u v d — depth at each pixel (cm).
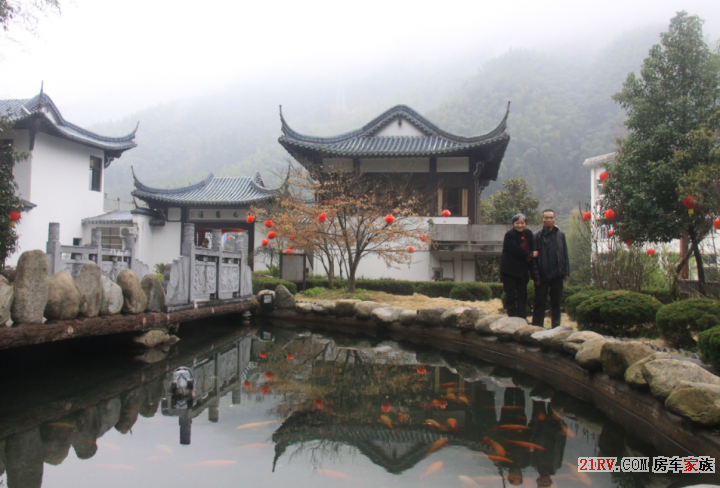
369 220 1213
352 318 878
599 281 802
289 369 522
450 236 1536
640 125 809
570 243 1981
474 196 1677
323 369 521
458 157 1686
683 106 762
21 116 1895
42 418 349
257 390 427
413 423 332
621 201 809
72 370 517
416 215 1419
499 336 585
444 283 1376
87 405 384
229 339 755
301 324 948
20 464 263
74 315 478
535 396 410
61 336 455
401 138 1788
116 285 549
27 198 1988
